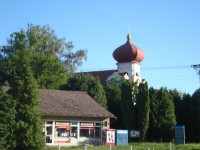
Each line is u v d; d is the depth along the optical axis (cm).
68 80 6391
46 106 4559
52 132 4494
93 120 4909
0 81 5231
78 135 4728
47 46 7250
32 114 2767
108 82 7238
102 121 5006
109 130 4597
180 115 6169
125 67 9250
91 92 6012
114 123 6162
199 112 6003
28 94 2823
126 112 5606
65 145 4569
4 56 6888
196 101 6062
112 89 6431
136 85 5831
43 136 2791
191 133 6078
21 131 2709
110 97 6388
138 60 9312
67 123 4647
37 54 6550
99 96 6028
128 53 9188
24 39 7000
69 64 7456
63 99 4938
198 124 6006
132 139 5494
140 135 5472
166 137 5634
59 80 6438
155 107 5731
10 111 2708
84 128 4803
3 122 2677
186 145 4456
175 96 6288
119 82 7162
